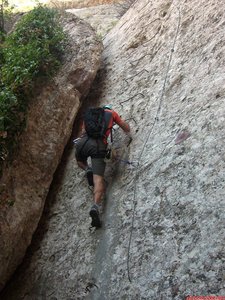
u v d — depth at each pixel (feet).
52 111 17.98
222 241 10.28
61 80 19.58
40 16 22.58
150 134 15.52
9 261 13.65
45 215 16.30
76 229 14.85
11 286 14.51
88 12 35.81
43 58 18.80
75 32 23.09
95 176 14.61
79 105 19.95
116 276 12.12
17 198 14.69
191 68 16.29
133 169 14.87
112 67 22.27
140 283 11.34
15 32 21.86
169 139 14.43
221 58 14.90
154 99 17.01
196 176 12.30
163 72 17.90
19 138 15.69
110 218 14.02
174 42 18.80
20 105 15.92
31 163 16.08
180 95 15.74
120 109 18.44
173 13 20.71
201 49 16.48
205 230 10.88
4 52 20.12
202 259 10.39
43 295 13.55
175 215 11.99
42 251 14.98
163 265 11.18
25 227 14.64
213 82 14.40
